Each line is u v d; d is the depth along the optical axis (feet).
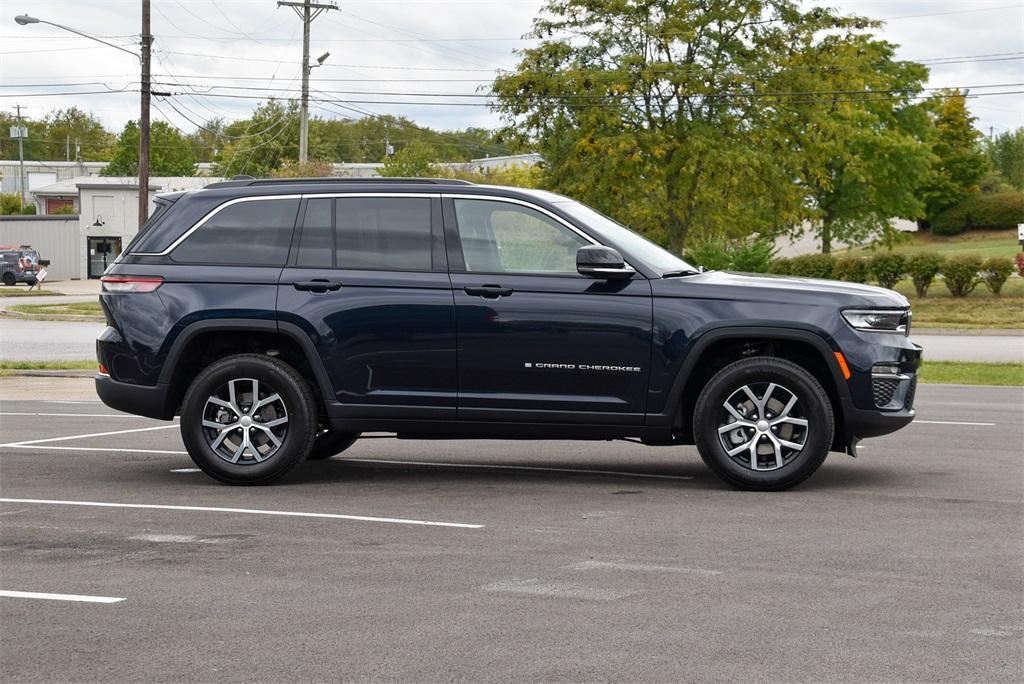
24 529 25.91
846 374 29.30
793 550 23.53
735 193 142.41
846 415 29.43
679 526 25.85
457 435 30.78
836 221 222.69
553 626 18.51
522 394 30.12
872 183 214.90
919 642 17.63
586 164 142.82
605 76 138.62
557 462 35.53
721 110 143.54
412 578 21.48
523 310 29.89
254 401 30.99
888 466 34.12
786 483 29.66
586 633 18.13
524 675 16.26
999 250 253.44
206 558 23.15
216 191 31.89
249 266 31.19
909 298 154.71
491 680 16.07
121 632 18.39
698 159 138.82
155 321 31.09
